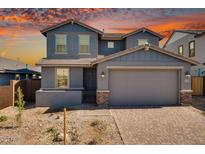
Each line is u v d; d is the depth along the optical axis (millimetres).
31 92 19562
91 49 19391
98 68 14602
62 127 9227
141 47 14453
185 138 7938
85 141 7734
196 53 22703
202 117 11141
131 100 14969
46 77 18391
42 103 15836
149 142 7551
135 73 14961
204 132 8633
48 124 9766
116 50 21234
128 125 9617
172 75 15023
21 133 8586
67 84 18562
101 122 10031
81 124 9703
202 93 21234
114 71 14914
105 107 14312
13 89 16109
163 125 9617
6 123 10148
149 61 14641
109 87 14883
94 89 19406
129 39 20609
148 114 11914
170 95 15055
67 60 18734
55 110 14070
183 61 14727
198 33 21969
